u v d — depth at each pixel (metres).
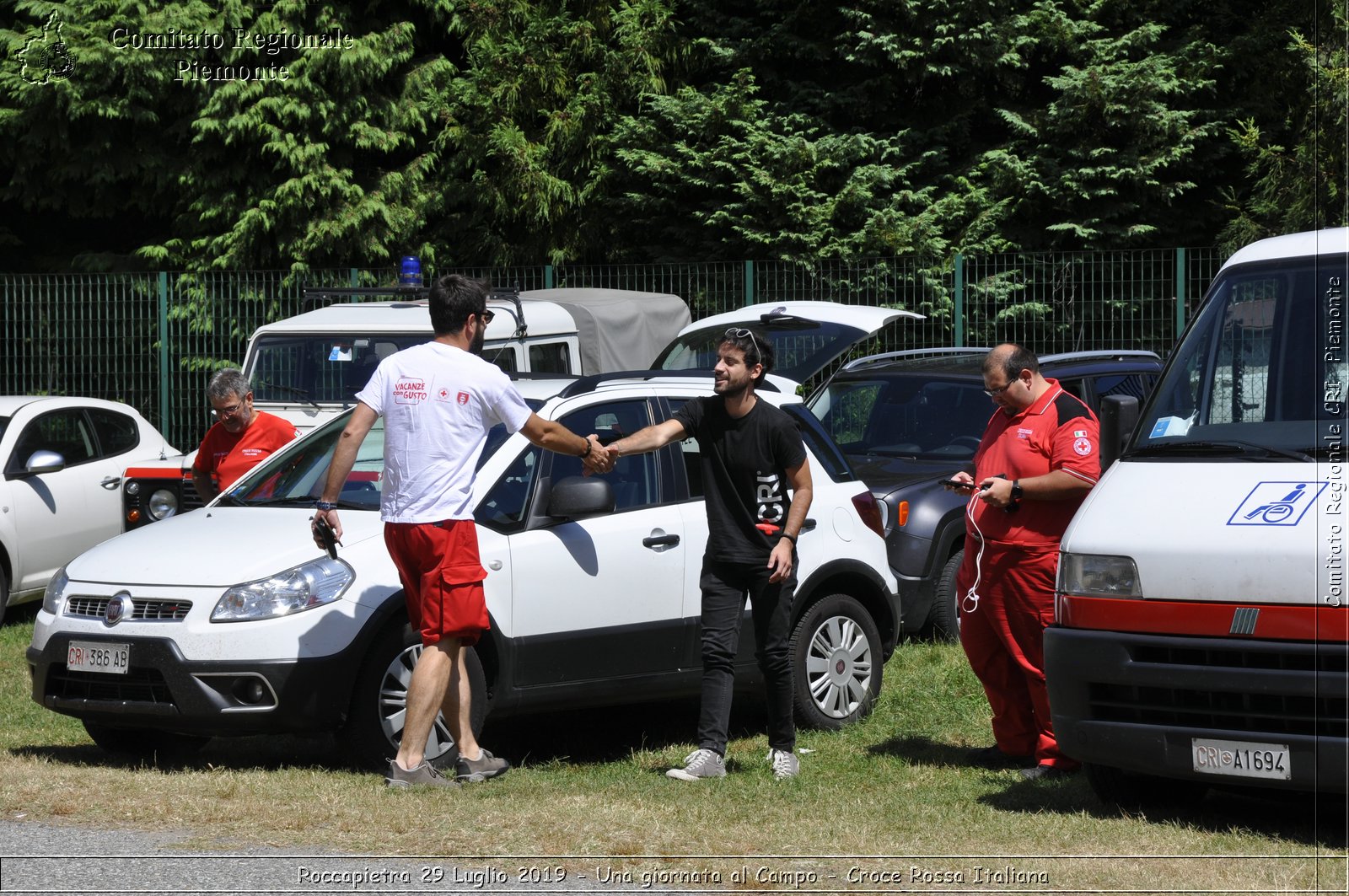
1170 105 23.66
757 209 23.20
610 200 24.33
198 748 8.48
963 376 12.68
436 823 6.04
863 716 9.22
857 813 6.60
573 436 7.20
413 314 13.66
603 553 8.05
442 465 6.82
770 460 7.41
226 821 6.02
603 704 8.14
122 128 23.70
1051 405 7.67
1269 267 7.28
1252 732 5.95
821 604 8.99
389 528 6.89
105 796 6.43
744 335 7.31
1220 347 7.18
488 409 6.93
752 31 24.94
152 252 23.75
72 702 7.52
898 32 23.83
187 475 12.98
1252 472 6.52
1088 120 23.36
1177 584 6.18
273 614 7.21
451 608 6.85
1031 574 7.64
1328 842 6.15
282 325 13.55
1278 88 23.75
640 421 8.52
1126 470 6.92
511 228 25.17
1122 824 6.42
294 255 23.17
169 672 7.19
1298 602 5.89
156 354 19.59
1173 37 24.98
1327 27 22.41
